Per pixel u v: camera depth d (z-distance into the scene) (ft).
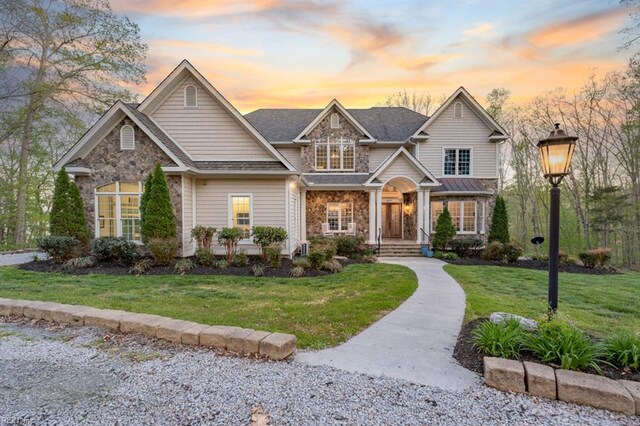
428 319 19.22
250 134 42.42
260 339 13.73
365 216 58.70
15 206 71.67
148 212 34.63
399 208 64.28
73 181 37.14
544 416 9.70
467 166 60.70
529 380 10.84
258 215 41.50
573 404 10.29
